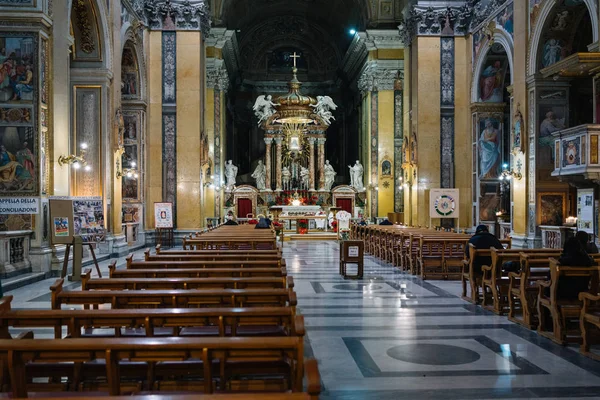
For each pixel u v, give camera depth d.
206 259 9.61
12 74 12.60
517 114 18.05
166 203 21.83
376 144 33.06
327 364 6.29
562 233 15.74
